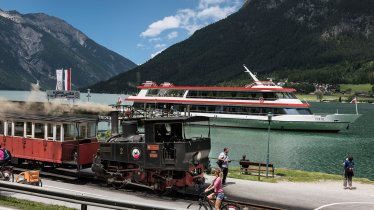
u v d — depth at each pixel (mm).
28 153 23766
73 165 23812
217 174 15438
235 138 65000
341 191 23359
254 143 60344
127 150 21250
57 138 22656
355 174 40188
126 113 35625
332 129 71688
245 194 21438
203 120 21781
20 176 19469
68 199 13703
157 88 82312
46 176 23766
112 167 21938
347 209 18891
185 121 20656
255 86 73375
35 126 23609
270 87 71438
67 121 22250
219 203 15289
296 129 71438
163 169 19938
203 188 21516
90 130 24281
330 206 19359
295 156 50031
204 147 21281
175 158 19734
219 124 77000
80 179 23297
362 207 19328
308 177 28344
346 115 70750
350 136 69875
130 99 84750
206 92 76938
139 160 20750
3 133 25016
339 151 54438
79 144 22719
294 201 20219
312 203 19906
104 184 22453
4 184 14750
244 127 74625
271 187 23594
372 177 38625
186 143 19688
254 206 18578
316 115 70562
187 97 78688
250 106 73312
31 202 16031
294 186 24359
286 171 30766
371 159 48719
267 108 72125
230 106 75188
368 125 98000
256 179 26375
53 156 22625
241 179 26016
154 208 12102
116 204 12812
